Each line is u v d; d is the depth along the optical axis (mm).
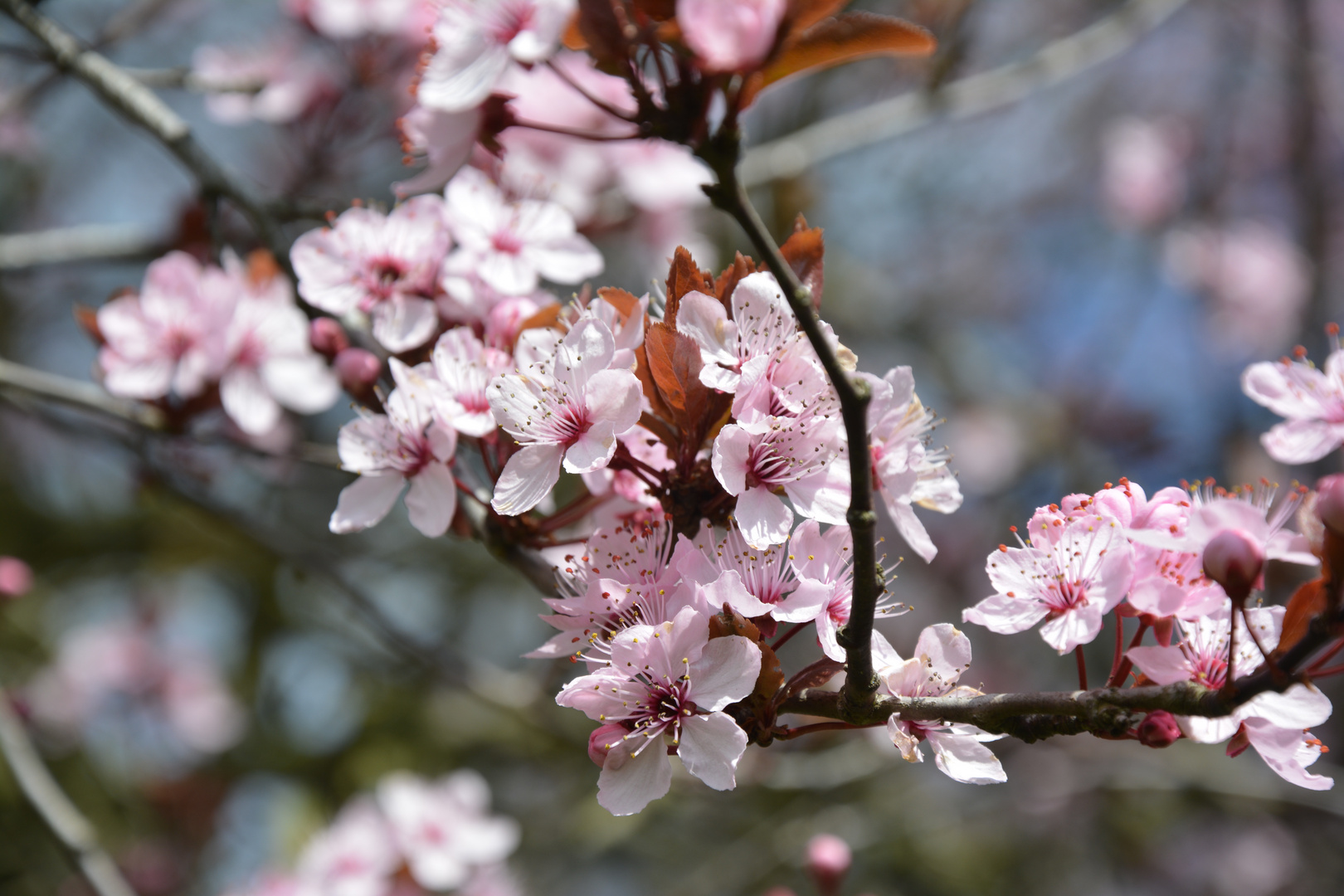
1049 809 6406
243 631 6102
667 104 1582
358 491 2279
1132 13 4969
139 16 3963
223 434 4105
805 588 1839
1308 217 6473
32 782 3613
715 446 1851
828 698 1803
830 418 1918
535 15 2127
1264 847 6824
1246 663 1800
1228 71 7887
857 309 7168
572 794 5676
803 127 6082
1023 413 7559
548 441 1951
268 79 4285
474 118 2271
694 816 5652
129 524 6109
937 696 1810
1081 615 1843
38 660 5895
